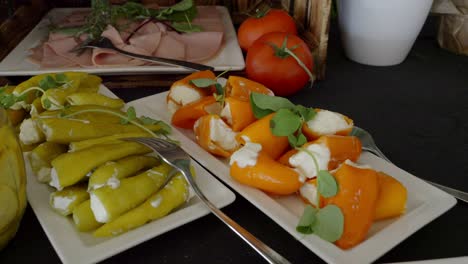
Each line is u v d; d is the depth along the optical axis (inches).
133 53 21.0
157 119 16.9
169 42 21.9
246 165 12.9
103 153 12.6
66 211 11.9
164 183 12.5
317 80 22.1
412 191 13.1
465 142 17.2
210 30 24.2
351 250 10.8
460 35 25.0
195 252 11.7
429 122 18.6
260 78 19.5
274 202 12.5
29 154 13.6
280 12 23.7
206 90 17.2
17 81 20.6
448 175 15.2
